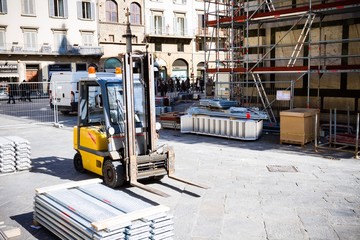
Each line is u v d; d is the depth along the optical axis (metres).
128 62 7.14
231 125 13.12
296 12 13.79
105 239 4.13
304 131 11.55
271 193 7.12
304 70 13.48
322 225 5.63
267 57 16.64
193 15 46.44
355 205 6.44
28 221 5.98
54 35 38.97
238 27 17.94
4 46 36.50
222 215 6.05
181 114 16.16
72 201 5.18
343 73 14.36
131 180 7.18
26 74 37.91
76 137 8.80
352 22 14.04
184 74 46.91
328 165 9.23
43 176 8.58
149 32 43.44
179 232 5.41
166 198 6.92
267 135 13.91
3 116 21.28
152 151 7.73
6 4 36.34
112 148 7.42
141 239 4.34
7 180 8.27
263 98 16.77
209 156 10.39
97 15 40.84
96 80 7.75
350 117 14.33
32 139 13.64
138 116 7.85
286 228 5.53
